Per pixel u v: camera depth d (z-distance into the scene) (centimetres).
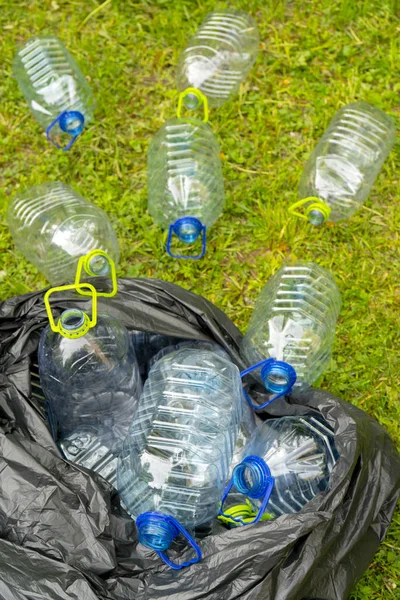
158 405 174
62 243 221
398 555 189
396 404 211
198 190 235
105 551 150
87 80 277
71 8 296
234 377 179
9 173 258
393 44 281
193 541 149
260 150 260
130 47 285
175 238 241
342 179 244
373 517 164
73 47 285
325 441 174
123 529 157
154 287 190
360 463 163
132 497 162
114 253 225
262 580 146
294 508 171
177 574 151
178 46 284
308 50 282
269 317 204
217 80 269
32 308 185
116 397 183
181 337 185
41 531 152
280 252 240
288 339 199
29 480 154
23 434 163
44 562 148
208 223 237
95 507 154
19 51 270
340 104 268
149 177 246
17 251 240
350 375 216
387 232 245
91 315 178
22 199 239
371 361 217
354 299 230
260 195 251
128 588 151
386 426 207
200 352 183
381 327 224
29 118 269
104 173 256
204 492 163
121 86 275
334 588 155
